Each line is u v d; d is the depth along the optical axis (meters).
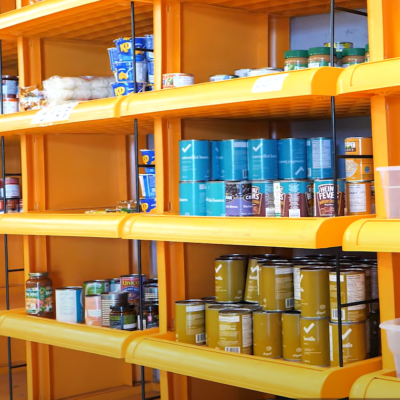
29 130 3.02
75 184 3.29
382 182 1.90
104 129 3.05
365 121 2.63
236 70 2.47
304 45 2.80
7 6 3.56
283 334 2.24
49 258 3.20
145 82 2.64
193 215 2.35
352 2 2.50
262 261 2.40
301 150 2.25
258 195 2.25
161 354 2.36
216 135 2.68
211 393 2.73
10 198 3.54
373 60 1.95
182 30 2.51
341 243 1.94
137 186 2.59
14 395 3.27
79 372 3.22
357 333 2.06
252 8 2.66
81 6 2.61
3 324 3.08
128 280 2.94
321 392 1.87
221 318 2.31
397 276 1.96
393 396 1.74
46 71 3.21
